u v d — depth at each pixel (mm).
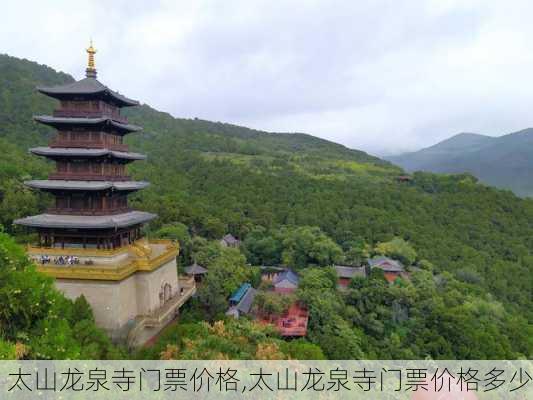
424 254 95812
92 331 30391
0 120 126375
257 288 72750
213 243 73188
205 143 189875
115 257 42594
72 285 39812
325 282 67438
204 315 53000
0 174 74312
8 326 23797
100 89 41000
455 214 121438
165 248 52781
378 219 107938
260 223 101875
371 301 66750
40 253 41906
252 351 31547
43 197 71562
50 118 41219
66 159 42906
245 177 134500
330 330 54938
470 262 96938
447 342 58875
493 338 60750
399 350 56344
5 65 164375
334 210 112375
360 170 177250
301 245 85125
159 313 43125
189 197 106438
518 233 116562
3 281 24234
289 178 139625
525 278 96500
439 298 70875
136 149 156125
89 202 43281
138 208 79062
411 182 156750
